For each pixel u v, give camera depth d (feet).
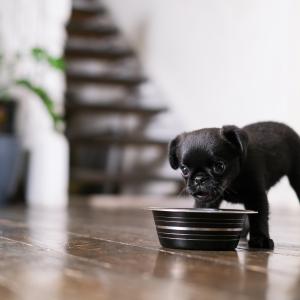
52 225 10.33
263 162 7.36
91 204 18.99
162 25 23.07
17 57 19.92
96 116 22.49
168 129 21.68
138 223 11.09
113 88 22.97
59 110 19.67
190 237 6.37
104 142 20.33
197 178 6.64
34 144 20.27
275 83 17.42
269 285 4.14
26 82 17.95
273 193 17.57
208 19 20.56
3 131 20.40
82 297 3.70
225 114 19.47
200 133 6.82
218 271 4.81
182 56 21.83
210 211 6.33
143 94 22.98
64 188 19.42
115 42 24.86
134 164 22.24
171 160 7.17
